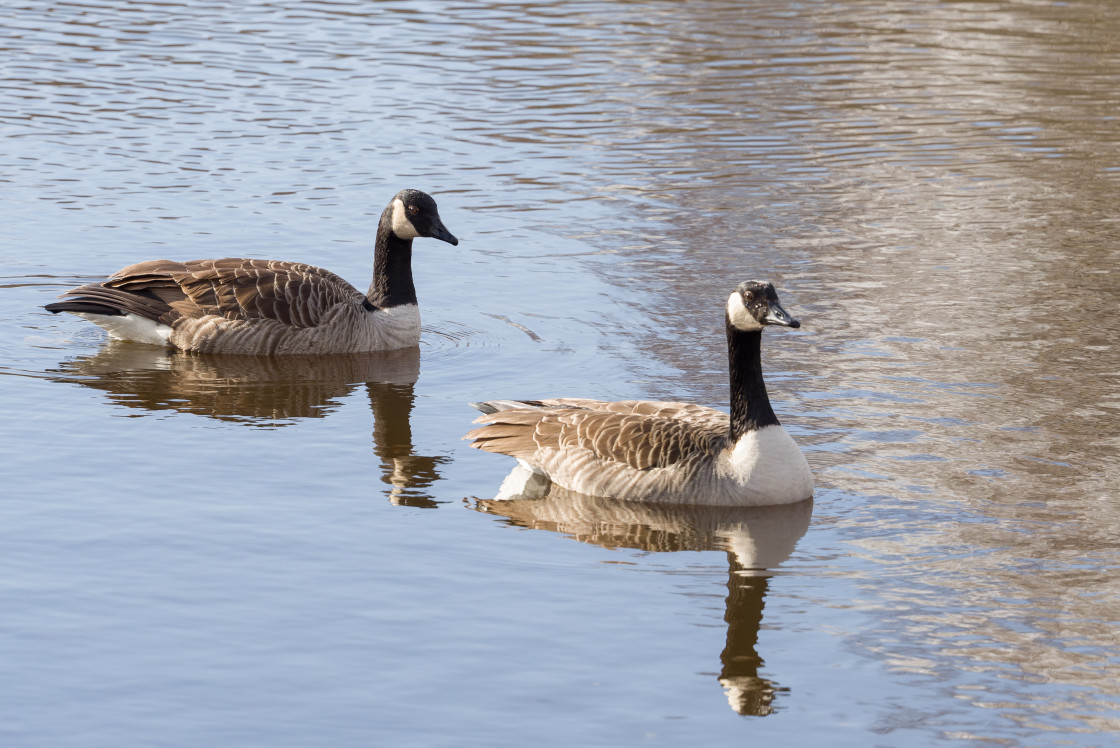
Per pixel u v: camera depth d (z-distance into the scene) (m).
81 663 10.84
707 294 21.58
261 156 28.88
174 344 19.39
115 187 26.59
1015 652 11.13
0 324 20.05
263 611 11.75
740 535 13.41
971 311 20.42
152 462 15.12
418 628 11.51
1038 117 32.56
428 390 17.83
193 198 26.05
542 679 10.71
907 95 34.56
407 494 14.44
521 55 38.34
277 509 13.95
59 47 38.31
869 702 10.42
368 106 32.97
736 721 10.15
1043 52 39.03
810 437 15.79
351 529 13.50
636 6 45.47
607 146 30.16
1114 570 12.50
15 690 10.42
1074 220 25.16
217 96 33.53
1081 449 15.33
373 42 39.66
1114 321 19.91
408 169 28.27
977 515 13.71
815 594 12.19
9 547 12.85
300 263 20.84
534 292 21.83
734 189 27.34
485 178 27.91
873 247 23.70
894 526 13.52
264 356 19.17
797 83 35.69
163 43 39.06
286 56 37.81
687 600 12.07
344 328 19.28
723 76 36.38
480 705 10.34
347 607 11.86
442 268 23.05
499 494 14.52
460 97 33.91
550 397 17.27
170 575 12.39
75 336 19.77
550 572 12.61
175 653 11.02
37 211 25.00
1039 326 19.72
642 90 34.84
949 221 25.17
